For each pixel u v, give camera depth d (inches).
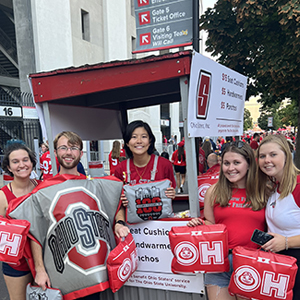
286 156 66.7
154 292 87.0
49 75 93.5
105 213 75.8
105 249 70.1
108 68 83.8
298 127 210.7
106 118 149.2
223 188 75.2
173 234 71.4
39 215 69.7
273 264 60.2
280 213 66.1
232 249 71.6
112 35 582.9
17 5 390.0
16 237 64.5
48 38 405.1
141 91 123.8
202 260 69.2
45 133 102.3
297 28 161.6
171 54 73.1
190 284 81.2
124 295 89.9
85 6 512.7
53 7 411.8
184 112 76.0
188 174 79.1
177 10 130.7
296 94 233.5
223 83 95.7
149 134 87.3
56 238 67.3
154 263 84.4
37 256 68.7
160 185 80.4
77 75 89.3
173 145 662.5
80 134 128.2
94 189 75.4
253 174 71.8
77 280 65.8
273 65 181.8
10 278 76.7
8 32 601.3
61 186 71.0
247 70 214.7
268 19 178.2
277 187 70.2
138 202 80.0
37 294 67.2
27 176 80.6
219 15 190.4
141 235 84.7
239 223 71.9
